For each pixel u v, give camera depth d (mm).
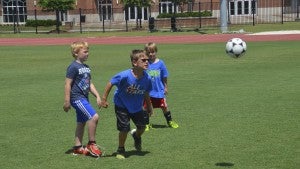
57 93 24891
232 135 15328
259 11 109438
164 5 114500
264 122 17016
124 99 13062
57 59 44281
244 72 31344
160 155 13375
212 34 76625
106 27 108312
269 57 40000
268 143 14297
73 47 13516
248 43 56125
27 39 79250
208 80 28031
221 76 29672
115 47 57812
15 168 12484
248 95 22719
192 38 70188
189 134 15648
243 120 17438
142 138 15250
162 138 15227
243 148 13828
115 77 12930
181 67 34844
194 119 17859
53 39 78062
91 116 13352
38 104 21797
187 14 102312
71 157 13398
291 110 19016
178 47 54344
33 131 16562
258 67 33750
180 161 12758
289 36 65250
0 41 75438
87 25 114812
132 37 76938
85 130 16047
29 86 27594
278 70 31844
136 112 13211
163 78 16844
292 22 99625
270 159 12750
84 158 13281
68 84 13312
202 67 34594
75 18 119000
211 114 18656
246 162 12539
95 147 13383
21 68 37375
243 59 39125
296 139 14672
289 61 36781
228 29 85188
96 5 118312
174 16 96750
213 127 16500
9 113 19797
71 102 13484
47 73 33812
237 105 20344
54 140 15297
